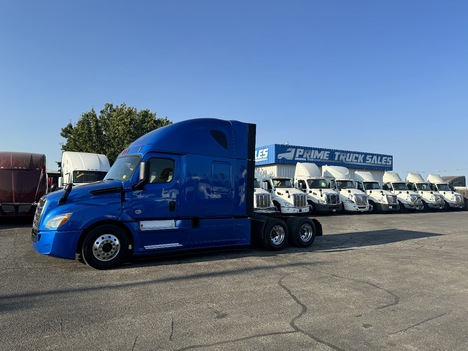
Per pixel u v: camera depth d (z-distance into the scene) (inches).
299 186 918.4
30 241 433.7
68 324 174.7
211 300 213.9
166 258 340.2
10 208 609.9
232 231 355.9
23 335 161.6
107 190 295.6
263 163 1354.6
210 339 159.3
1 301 209.3
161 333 165.2
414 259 349.4
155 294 224.8
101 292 227.9
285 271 291.4
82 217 283.7
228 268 299.4
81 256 305.9
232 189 357.4
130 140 1290.6
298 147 1348.4
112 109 1386.6
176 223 323.0
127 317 184.7
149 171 310.3
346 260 341.1
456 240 488.4
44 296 219.0
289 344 154.9
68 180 740.0
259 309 198.8
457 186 1448.1
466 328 175.5
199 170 338.3
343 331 169.9
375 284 254.4
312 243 441.1
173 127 334.3
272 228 385.7
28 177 626.8
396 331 170.6
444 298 223.9
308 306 205.0
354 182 1064.2
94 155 782.5
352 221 767.1
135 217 304.0
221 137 356.2
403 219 834.2
